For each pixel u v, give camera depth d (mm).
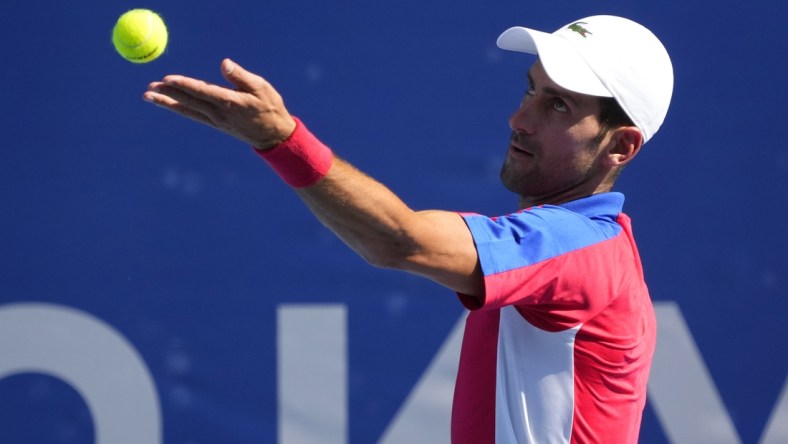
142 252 13828
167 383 13812
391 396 14008
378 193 6273
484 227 6734
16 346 13680
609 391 7559
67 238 13750
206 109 5949
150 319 13820
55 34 13750
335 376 13953
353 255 14047
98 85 13820
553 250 6871
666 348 14438
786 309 14578
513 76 14250
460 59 14195
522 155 8078
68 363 13727
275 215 13977
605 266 7242
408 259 6457
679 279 14484
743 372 14516
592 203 7812
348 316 14000
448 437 14047
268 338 13914
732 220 14562
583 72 7680
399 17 14125
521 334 7480
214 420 13820
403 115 14117
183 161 13891
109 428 13742
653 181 14477
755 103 14586
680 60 14516
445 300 14141
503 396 7570
